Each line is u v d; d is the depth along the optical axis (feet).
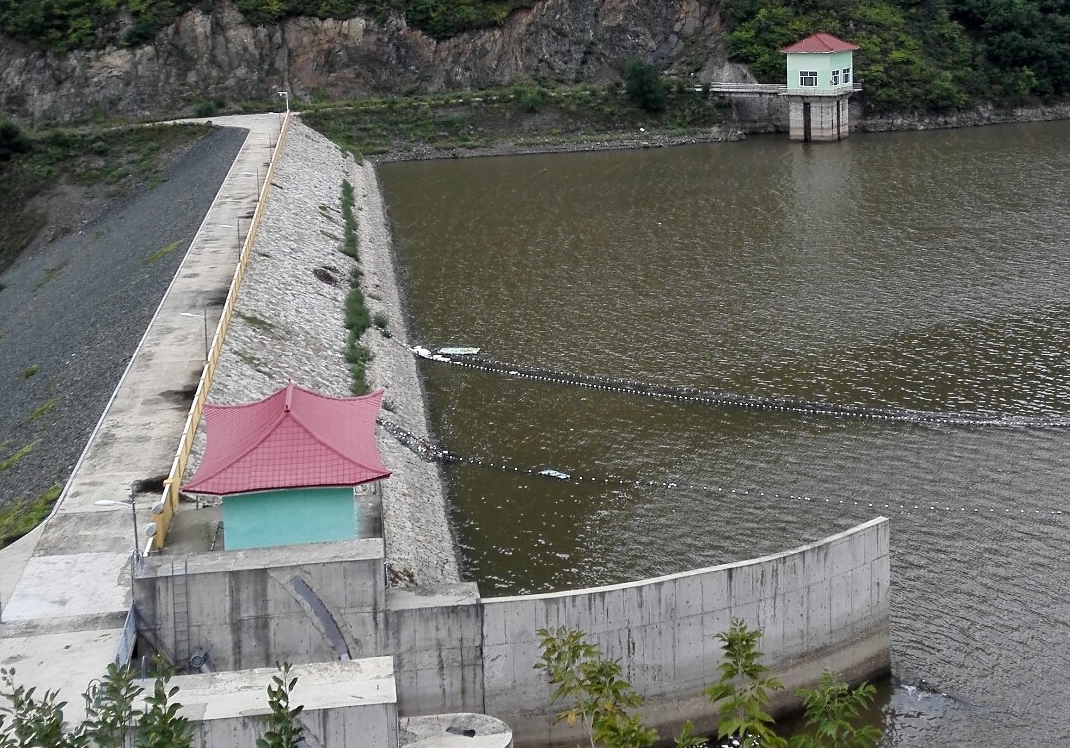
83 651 123.44
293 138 423.23
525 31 540.52
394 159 480.23
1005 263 298.35
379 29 535.19
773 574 139.03
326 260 294.46
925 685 141.59
